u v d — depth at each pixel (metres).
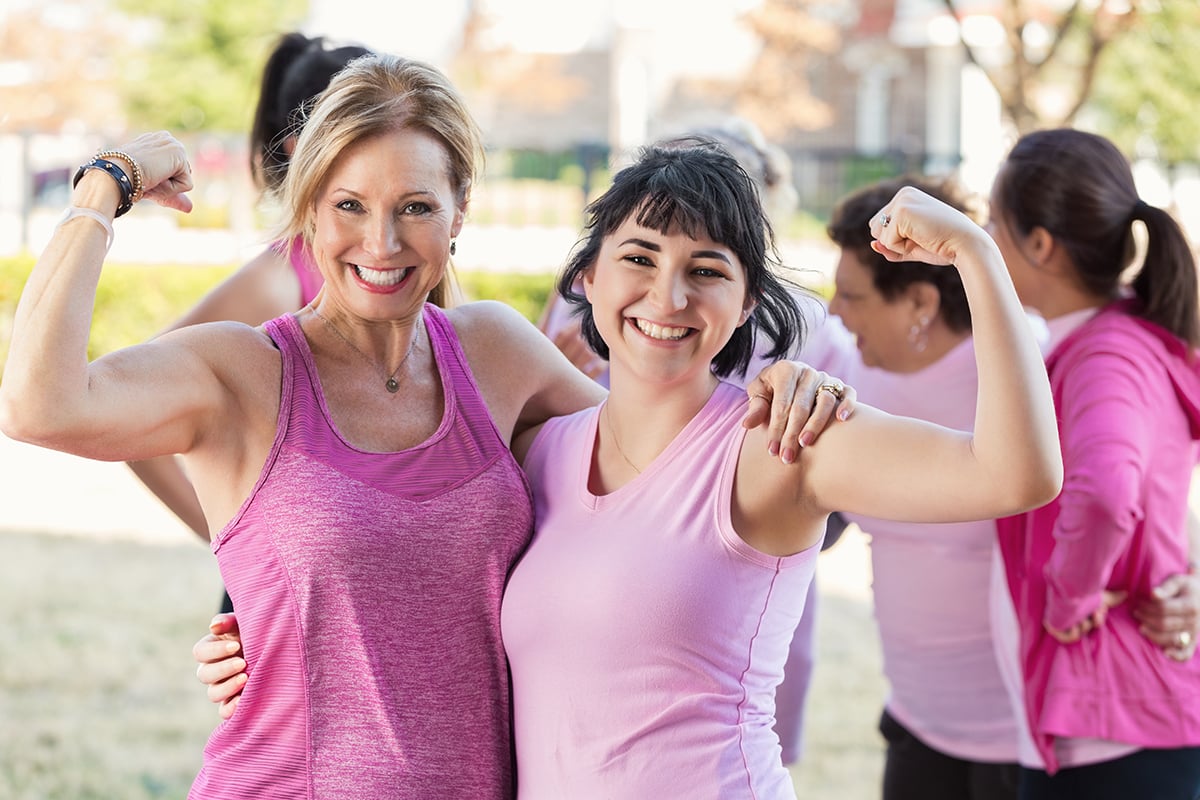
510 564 1.95
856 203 2.83
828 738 4.67
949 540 2.73
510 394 2.13
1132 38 12.97
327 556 1.82
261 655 1.86
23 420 1.64
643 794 1.78
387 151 1.87
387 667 1.86
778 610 1.84
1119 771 2.45
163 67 21.42
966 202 2.96
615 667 1.80
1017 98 10.83
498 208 17.42
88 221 1.71
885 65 25.16
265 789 1.85
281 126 2.68
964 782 2.87
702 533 1.80
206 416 1.85
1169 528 2.53
